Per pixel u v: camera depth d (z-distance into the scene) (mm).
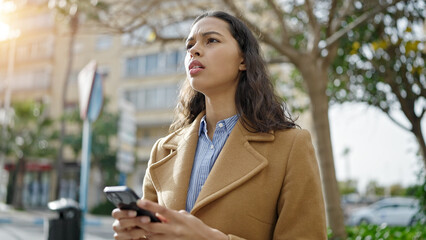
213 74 1359
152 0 4953
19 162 19172
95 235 10062
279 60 5391
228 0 4262
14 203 19391
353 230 4984
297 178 1238
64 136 18625
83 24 5023
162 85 23422
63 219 4328
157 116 23281
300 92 7387
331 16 5164
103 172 19891
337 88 6207
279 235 1224
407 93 4883
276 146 1308
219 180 1249
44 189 23594
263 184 1254
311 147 1309
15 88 25484
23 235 9297
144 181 1555
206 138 1425
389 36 4996
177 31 5004
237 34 1438
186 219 1014
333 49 5016
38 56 25328
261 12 6184
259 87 1404
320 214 1225
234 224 1206
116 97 24000
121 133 9273
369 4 4973
